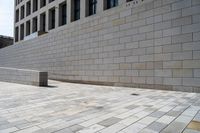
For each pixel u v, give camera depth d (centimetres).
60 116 446
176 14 855
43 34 1942
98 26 1255
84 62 1358
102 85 1205
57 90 948
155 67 928
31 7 2652
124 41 1081
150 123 389
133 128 359
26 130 348
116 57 1124
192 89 797
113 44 1146
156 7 934
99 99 679
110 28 1169
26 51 2127
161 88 902
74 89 994
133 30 1035
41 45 1869
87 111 495
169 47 876
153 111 489
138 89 957
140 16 1004
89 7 1647
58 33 1638
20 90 938
